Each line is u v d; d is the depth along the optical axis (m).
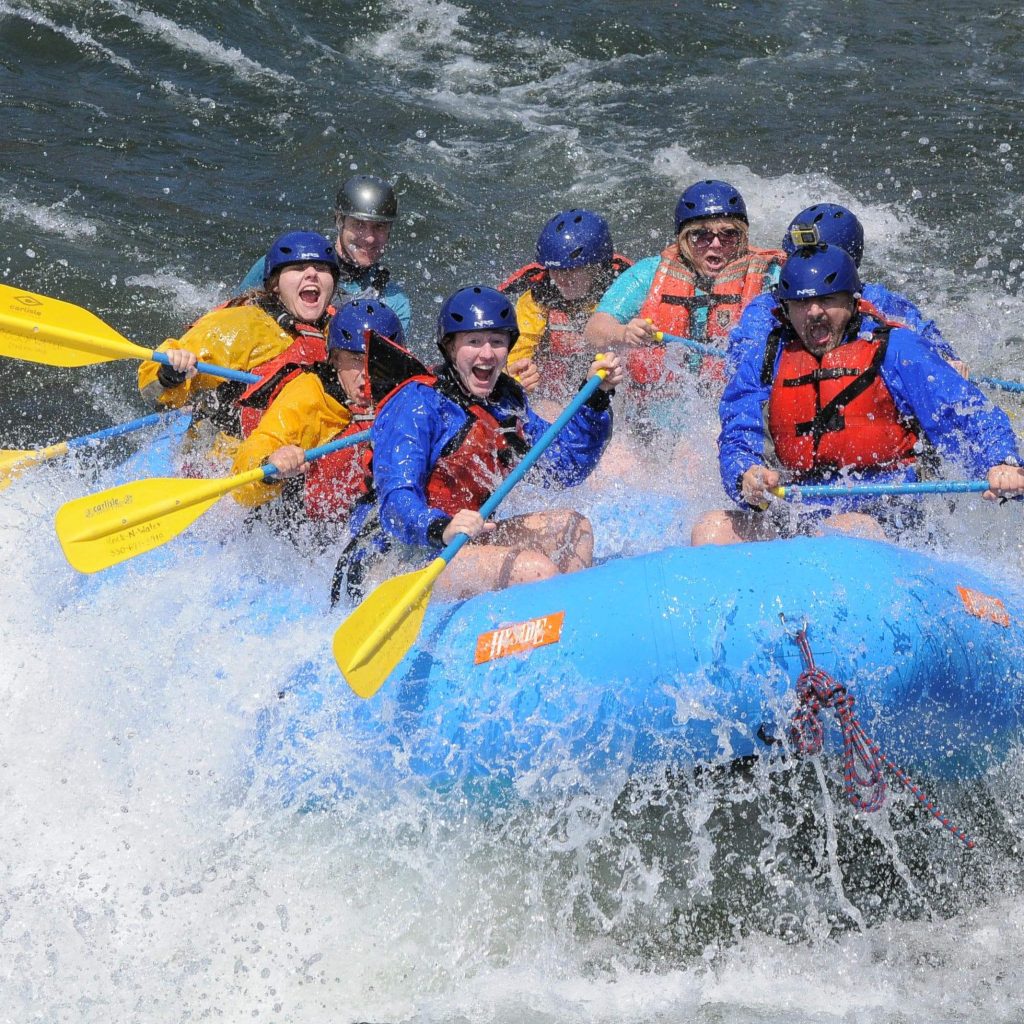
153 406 23.78
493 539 19.02
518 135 45.44
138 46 48.66
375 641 15.84
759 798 16.34
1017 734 16.66
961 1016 15.55
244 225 38.09
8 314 22.08
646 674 15.70
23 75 46.19
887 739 15.75
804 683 15.27
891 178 41.59
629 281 25.58
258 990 16.09
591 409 19.44
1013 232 37.94
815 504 19.25
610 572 16.80
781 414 19.27
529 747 15.88
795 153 43.66
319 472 20.34
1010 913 16.89
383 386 18.70
